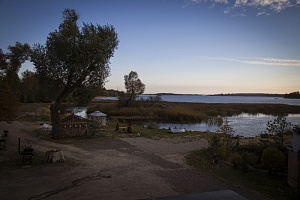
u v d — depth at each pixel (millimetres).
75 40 14961
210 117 40406
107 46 16062
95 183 6879
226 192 4891
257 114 48406
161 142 15484
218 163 10102
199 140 16594
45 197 5598
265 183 7254
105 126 23109
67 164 9164
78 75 14656
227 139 11578
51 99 17141
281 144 10961
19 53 21891
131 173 8164
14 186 6359
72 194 5871
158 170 8695
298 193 6020
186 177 7824
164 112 43625
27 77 71625
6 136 16094
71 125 16828
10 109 11977
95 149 12602
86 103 16953
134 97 55750
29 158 9422
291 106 65938
